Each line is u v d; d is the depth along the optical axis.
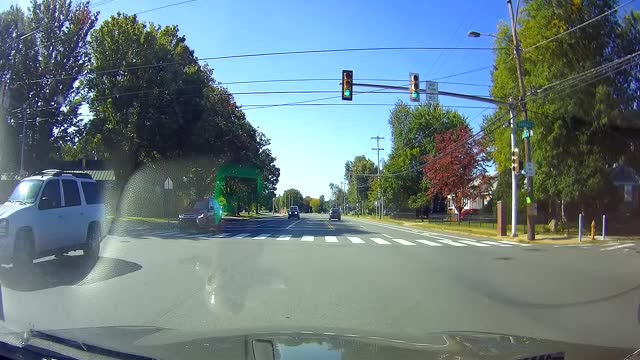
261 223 48.50
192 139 38.88
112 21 37.06
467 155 52.69
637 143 31.53
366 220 71.12
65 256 15.07
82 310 8.12
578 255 18.41
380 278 11.84
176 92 37.41
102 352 4.18
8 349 4.44
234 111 47.09
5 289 9.95
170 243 20.69
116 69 35.75
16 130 36.12
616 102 30.61
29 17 36.03
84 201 14.17
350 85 23.20
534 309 8.64
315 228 37.41
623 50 31.52
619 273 13.30
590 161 31.47
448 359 3.94
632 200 42.84
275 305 8.63
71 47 36.91
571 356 4.19
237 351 4.12
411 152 71.75
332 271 12.89
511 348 4.39
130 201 39.44
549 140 32.19
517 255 18.14
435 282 11.40
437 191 56.09
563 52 31.69
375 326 7.13
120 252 16.91
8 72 35.56
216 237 24.91
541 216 46.56
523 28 33.88
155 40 37.38
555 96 31.09
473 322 7.58
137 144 38.28
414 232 34.56
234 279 11.39
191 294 9.53
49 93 36.38
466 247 21.50
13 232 11.28
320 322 7.36
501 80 36.12
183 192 46.88
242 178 57.88
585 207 36.19
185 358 3.95
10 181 33.81
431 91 24.55
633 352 4.44
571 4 31.62
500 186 46.16
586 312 8.45
